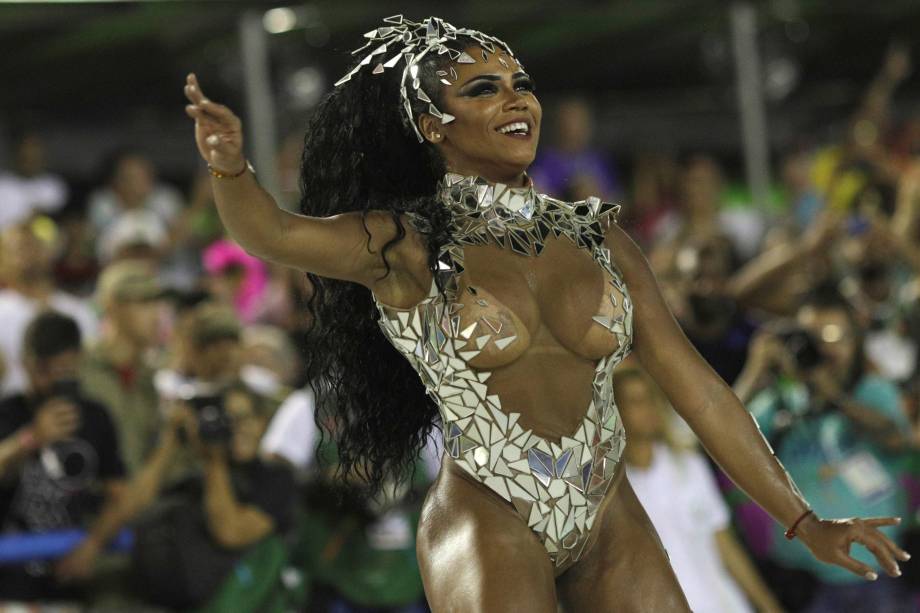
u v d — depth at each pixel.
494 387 8.50
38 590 14.97
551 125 28.58
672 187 27.17
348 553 15.24
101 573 15.00
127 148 24.56
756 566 16.30
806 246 20.17
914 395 18.17
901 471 16.23
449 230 8.55
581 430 8.61
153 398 16.38
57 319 15.40
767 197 26.09
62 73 24.83
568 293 8.59
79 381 15.46
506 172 8.79
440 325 8.48
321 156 9.33
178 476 15.09
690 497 14.97
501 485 8.48
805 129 29.73
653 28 25.91
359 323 9.32
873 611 16.05
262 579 14.48
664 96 29.89
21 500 15.06
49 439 14.80
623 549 8.66
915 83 29.14
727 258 21.81
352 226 8.35
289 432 15.04
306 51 23.69
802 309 16.69
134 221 22.55
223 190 7.84
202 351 15.27
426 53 8.81
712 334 17.69
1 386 17.98
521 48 25.75
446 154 8.86
